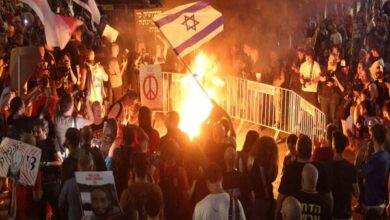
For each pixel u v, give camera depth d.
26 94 14.67
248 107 18.30
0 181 13.47
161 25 13.23
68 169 10.04
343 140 10.09
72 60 18.45
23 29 20.45
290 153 11.16
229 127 11.91
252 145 10.50
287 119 17.64
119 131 13.06
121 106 13.86
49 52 17.91
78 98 16.27
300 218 7.97
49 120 12.92
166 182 10.02
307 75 17.83
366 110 15.32
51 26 14.75
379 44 23.45
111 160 10.98
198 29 13.26
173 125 11.23
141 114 11.61
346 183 10.00
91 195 8.59
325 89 17.48
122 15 25.66
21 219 11.21
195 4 13.55
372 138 11.71
